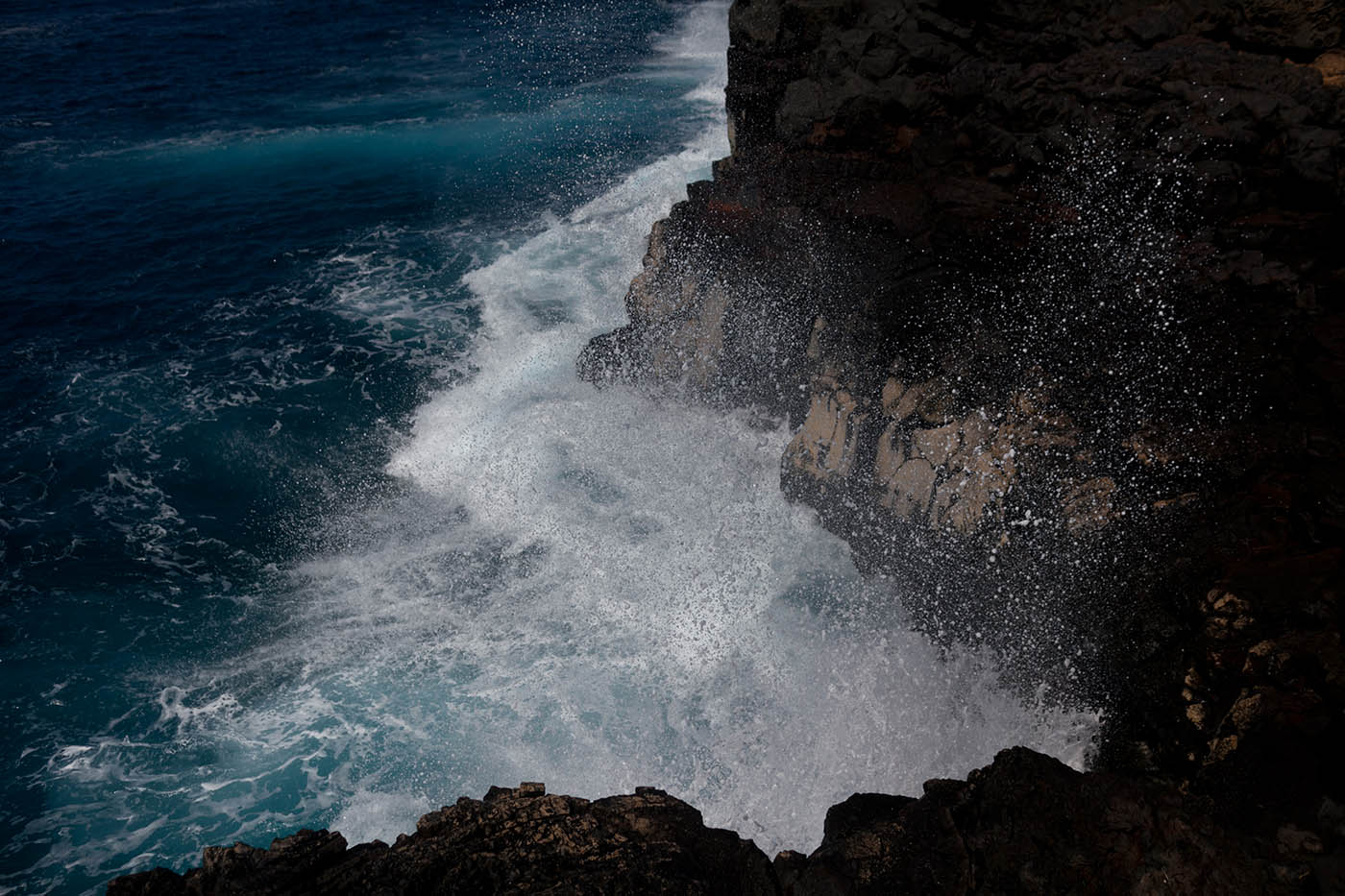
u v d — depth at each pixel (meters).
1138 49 12.41
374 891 6.61
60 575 13.42
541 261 21.14
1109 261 11.11
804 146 13.72
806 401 13.32
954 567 10.83
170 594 12.98
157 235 24.08
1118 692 8.91
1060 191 11.79
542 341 17.98
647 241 21.34
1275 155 11.02
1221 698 7.96
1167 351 10.44
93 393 17.62
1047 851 6.10
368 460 15.45
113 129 31.58
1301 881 5.78
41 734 11.04
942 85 12.88
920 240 12.17
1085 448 10.16
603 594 12.19
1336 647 7.50
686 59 36.34
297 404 16.97
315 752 10.55
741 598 11.80
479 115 31.27
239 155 29.06
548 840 6.96
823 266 12.86
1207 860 5.87
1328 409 9.41
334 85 35.44
